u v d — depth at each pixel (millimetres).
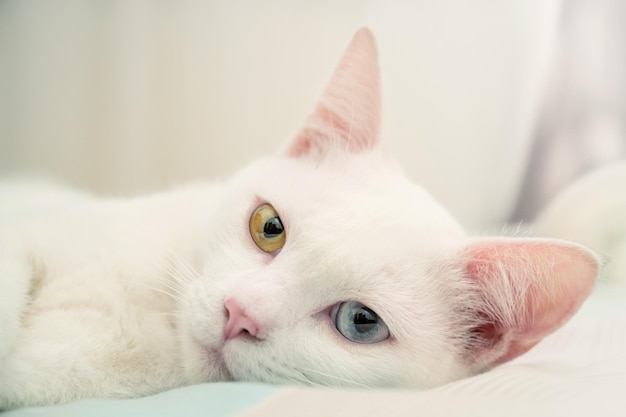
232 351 272
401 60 564
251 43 612
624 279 457
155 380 280
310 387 260
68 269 287
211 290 282
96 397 264
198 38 618
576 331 326
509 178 576
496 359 291
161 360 284
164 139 635
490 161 573
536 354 299
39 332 265
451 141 570
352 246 277
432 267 288
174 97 628
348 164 312
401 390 263
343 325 279
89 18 620
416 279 285
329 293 276
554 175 575
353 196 294
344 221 283
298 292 274
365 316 279
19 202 387
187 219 327
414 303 283
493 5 559
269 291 272
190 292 287
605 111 570
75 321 272
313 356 272
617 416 214
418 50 564
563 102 572
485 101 568
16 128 632
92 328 273
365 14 579
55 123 633
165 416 222
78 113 634
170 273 300
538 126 575
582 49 567
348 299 277
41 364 255
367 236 280
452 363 290
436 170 571
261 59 612
